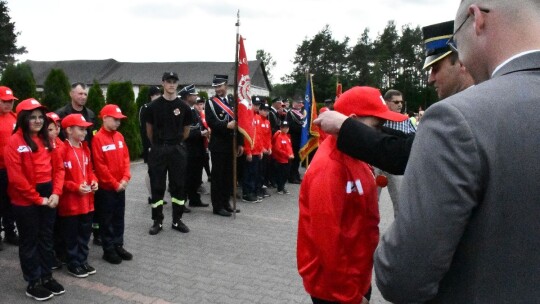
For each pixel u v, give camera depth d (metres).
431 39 2.03
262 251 5.41
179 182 6.02
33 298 3.88
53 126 4.19
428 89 40.22
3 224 5.26
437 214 0.99
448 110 1.02
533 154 0.97
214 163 7.00
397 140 1.80
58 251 4.70
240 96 6.59
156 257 5.07
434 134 1.03
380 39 56.66
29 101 3.86
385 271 1.11
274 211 7.64
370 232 2.04
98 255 5.09
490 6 1.08
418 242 1.02
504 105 1.00
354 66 55.91
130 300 3.93
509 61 1.06
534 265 0.99
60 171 4.11
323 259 1.95
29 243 3.82
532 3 1.04
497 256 1.00
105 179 4.69
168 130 5.87
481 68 1.15
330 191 1.92
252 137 6.73
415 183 1.05
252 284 4.38
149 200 7.70
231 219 6.91
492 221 0.99
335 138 2.02
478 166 0.98
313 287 2.06
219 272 4.67
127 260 4.94
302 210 2.12
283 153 9.31
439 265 1.02
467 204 0.98
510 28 1.06
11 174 3.72
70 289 4.13
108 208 4.77
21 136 3.80
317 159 2.04
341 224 1.98
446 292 1.09
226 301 3.97
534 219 0.98
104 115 4.80
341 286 1.97
